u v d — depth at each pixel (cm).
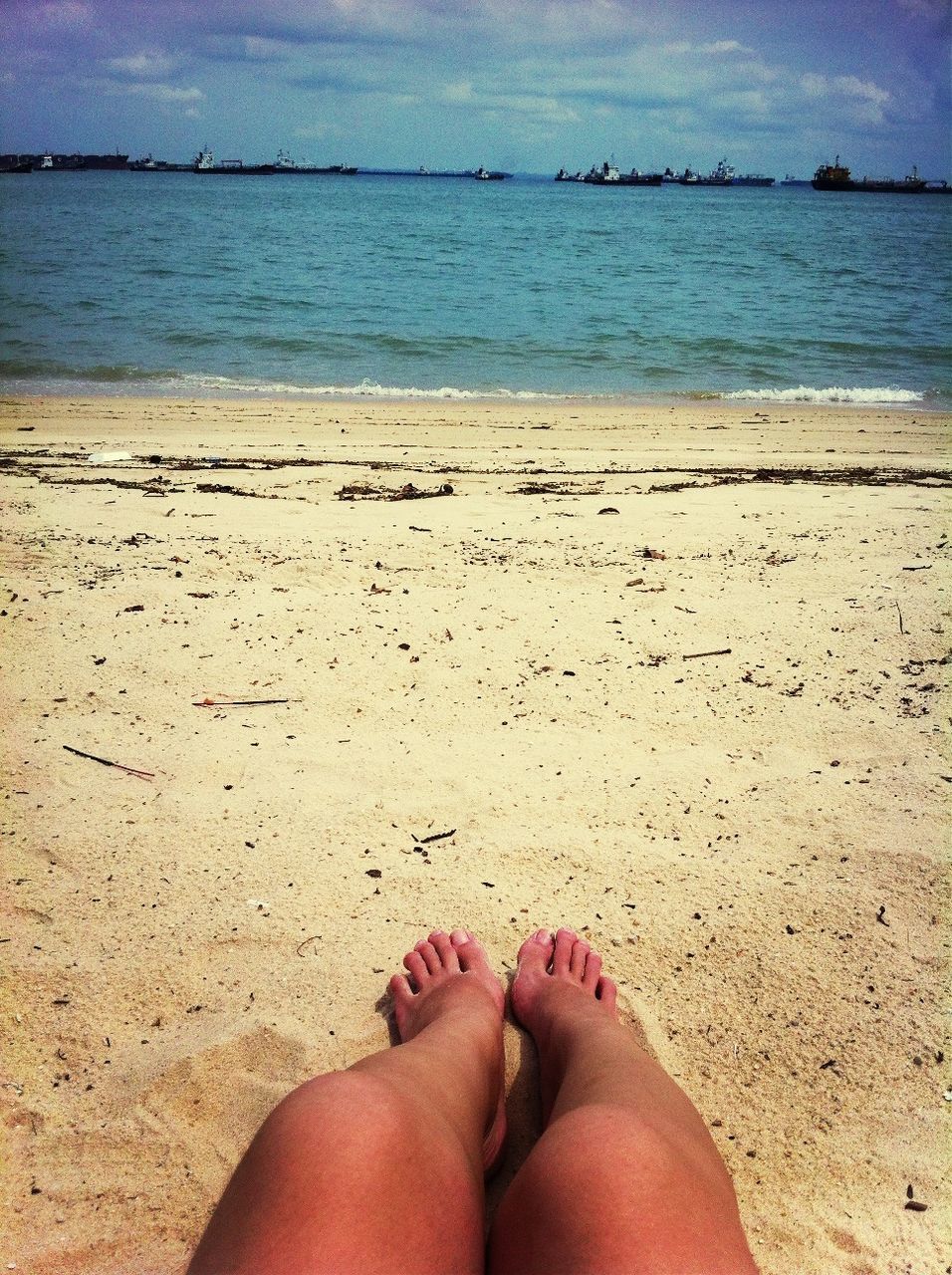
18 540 566
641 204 10838
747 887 268
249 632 430
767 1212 180
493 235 5228
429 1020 209
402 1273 132
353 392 1619
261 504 709
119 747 334
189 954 240
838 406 1603
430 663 406
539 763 332
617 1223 133
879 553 566
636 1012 225
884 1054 215
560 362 1953
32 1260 168
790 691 383
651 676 398
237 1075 206
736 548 586
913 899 261
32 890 260
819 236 5791
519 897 265
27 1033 215
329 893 264
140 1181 184
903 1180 187
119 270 3117
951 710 361
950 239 5719
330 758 332
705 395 1683
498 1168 191
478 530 634
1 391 1511
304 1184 133
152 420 1286
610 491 813
